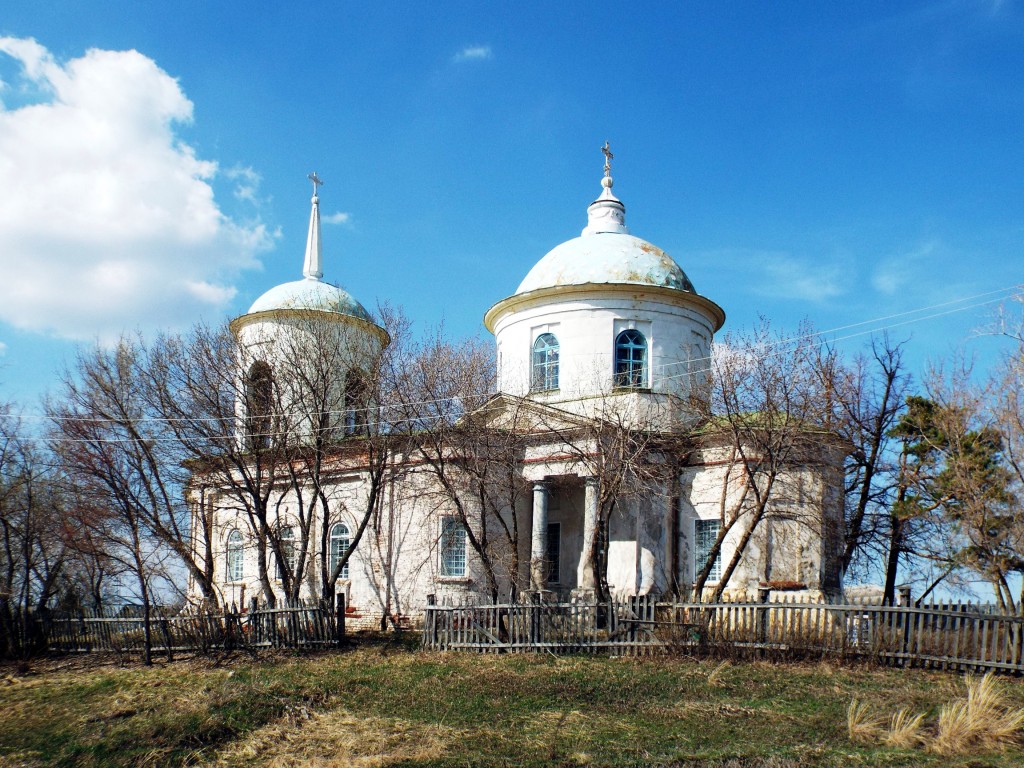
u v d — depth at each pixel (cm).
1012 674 1859
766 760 1440
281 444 3012
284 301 3697
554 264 3453
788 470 2698
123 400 2944
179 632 2681
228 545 3722
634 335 3306
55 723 2012
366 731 1727
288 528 3412
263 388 3136
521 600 2702
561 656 2300
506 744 1600
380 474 2956
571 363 3288
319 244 4034
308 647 2611
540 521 3011
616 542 3044
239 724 1823
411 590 3216
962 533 2550
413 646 2614
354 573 3372
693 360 3197
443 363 2934
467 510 3122
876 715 1623
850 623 2047
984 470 2508
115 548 2952
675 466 2945
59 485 2989
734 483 2859
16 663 2702
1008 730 1495
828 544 2786
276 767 1571
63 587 3275
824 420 2750
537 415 3012
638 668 2103
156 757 1681
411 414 2875
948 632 1945
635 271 3334
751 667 2041
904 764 1400
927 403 2861
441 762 1519
